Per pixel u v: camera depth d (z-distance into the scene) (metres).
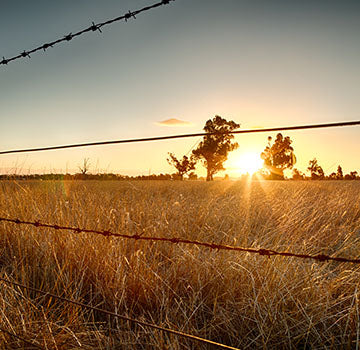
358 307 2.21
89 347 2.00
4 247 3.54
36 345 1.88
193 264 2.86
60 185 5.58
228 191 9.45
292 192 7.54
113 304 2.48
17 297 2.43
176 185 10.48
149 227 3.63
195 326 2.30
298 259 2.92
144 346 2.06
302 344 2.11
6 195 4.74
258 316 2.24
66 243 3.29
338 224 4.51
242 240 3.54
